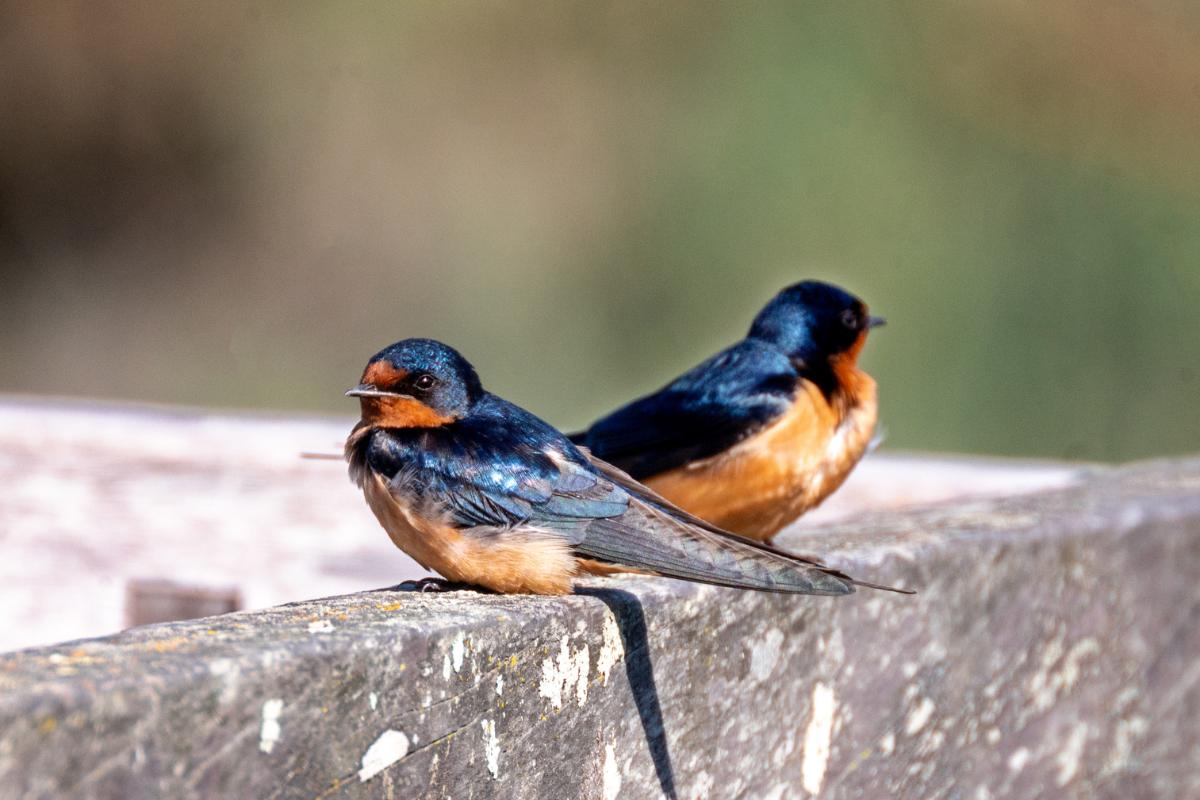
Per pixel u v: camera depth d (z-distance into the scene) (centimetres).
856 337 898
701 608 584
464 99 2369
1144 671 841
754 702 613
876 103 2198
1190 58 2227
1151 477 973
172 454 999
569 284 2316
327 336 2375
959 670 726
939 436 2033
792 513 880
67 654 401
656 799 566
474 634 479
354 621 466
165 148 2412
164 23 2397
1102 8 2266
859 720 675
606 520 612
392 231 2377
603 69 2308
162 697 383
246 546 996
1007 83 2209
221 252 2405
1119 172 2183
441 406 648
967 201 2162
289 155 2394
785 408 853
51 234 2408
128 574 999
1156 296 2089
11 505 1003
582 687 529
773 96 2223
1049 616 779
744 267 2225
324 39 2381
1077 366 2066
